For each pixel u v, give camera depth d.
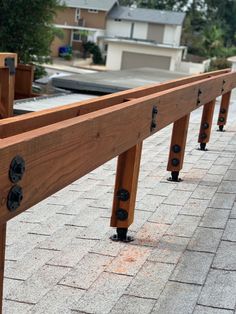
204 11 63.81
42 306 2.22
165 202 3.74
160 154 5.50
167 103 3.26
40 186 1.70
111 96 2.83
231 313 2.16
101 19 47.97
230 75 6.11
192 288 2.38
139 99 2.80
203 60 45.59
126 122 2.52
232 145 6.03
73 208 3.68
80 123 1.96
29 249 2.89
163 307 2.21
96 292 2.35
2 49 14.05
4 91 4.21
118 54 40.97
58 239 3.04
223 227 3.24
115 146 2.41
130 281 2.46
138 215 3.43
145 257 2.75
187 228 3.21
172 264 2.65
